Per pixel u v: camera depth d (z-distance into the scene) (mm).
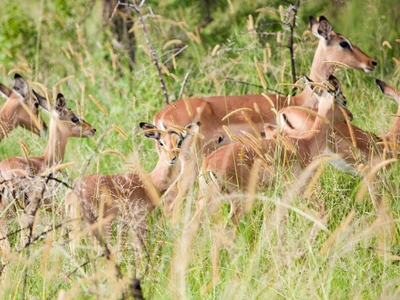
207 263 15023
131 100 25656
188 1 29125
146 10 28906
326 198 17344
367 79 26797
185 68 28188
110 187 17328
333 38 22969
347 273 14562
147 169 20500
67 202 16547
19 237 16031
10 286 13742
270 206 16719
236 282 13484
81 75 28000
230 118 20984
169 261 15062
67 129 19844
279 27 28812
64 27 29531
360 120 22359
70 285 13992
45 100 20094
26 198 16547
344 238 14891
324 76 23203
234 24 28781
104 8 28141
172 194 18047
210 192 17656
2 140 23422
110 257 13273
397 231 16594
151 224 17281
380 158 18719
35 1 30531
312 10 29781
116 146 22281
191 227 15500
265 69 23328
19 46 29719
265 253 15148
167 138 18391
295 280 14047
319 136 18719
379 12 29953
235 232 15992
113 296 12477
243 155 17703
